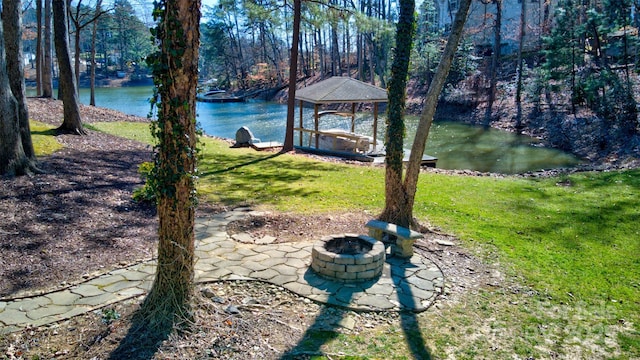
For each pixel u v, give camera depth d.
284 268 5.36
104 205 7.28
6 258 5.13
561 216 7.90
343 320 4.27
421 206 8.42
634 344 4.09
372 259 5.12
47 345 3.63
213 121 29.23
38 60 21.75
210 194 8.91
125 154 11.80
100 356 3.48
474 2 35.22
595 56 20.53
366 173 11.79
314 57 54.38
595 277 5.51
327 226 7.09
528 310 4.68
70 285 4.72
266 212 7.75
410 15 6.48
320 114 17.02
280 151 15.17
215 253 5.80
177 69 3.56
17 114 7.87
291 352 3.69
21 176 7.85
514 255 6.14
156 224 6.80
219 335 3.84
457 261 5.89
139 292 4.60
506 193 9.59
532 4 33.81
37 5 21.12
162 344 3.64
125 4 28.88
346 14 14.56
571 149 17.20
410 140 20.48
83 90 53.12
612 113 17.09
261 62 56.50
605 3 17.73
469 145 19.06
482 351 3.91
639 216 7.79
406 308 4.55
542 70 21.69
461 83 29.45
